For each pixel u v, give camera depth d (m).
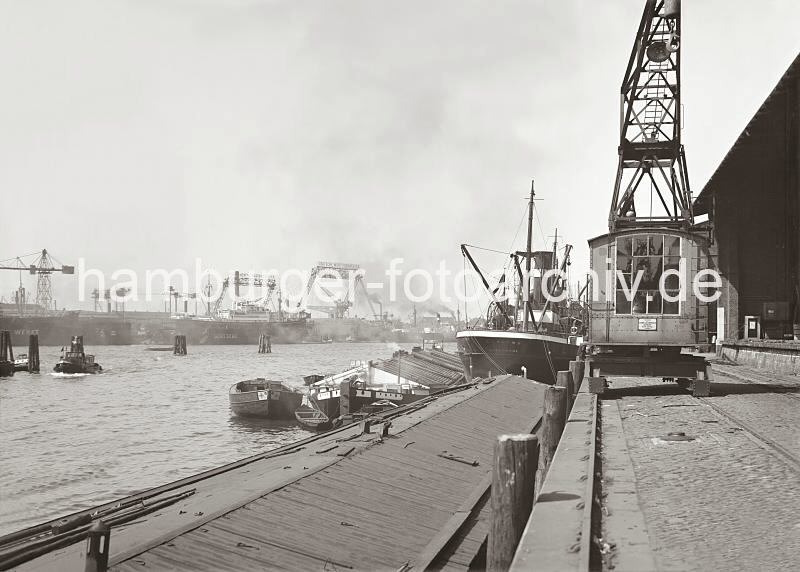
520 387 43.31
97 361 158.25
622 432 15.19
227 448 47.28
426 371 68.44
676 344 22.34
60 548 12.42
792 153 44.28
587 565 6.52
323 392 53.97
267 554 12.35
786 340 41.94
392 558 13.39
